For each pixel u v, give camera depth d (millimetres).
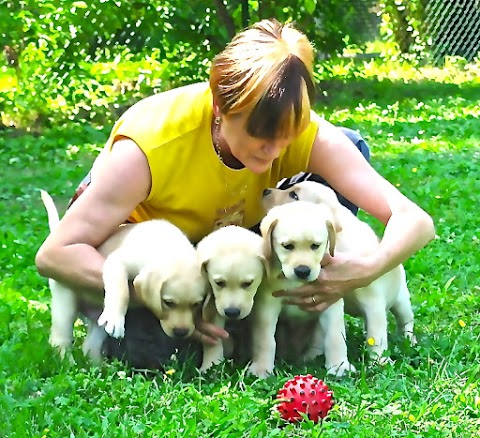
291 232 2414
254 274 2404
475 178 4906
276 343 2596
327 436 2133
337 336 2480
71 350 2520
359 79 9344
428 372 2443
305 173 2715
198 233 2572
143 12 7633
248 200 2553
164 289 2393
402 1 11039
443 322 2844
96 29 7207
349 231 2572
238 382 2359
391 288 2609
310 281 2420
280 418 2215
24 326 2783
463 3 10836
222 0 7773
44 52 7086
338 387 2336
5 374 2400
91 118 6992
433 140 6211
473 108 7656
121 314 2377
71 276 2445
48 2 7016
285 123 2301
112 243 2500
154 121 2467
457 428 2186
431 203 4238
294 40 2354
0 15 6816
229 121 2336
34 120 6883
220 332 2439
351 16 9344
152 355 2500
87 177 2686
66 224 2461
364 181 2559
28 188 4754
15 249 3549
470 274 3254
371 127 6730
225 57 2332
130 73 7789
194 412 2221
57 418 2197
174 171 2471
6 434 2146
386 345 2570
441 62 10945
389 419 2219
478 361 2525
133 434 2137
